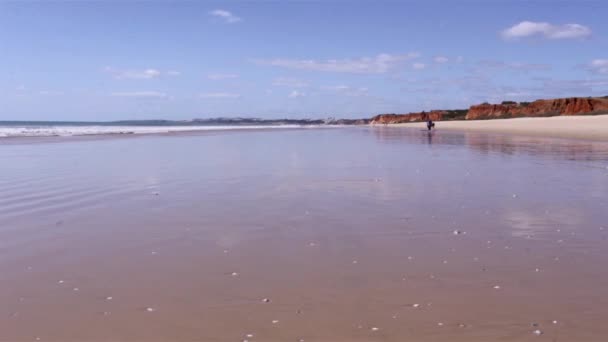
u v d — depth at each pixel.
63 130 63.00
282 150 26.98
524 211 9.20
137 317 4.53
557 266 5.87
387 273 5.69
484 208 9.55
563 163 17.61
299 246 6.92
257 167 17.53
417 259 6.24
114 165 18.38
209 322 4.40
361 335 4.10
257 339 4.05
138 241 7.27
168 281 5.50
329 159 20.75
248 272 5.79
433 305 4.72
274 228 8.02
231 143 34.59
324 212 9.31
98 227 8.20
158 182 13.69
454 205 9.90
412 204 10.05
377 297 4.95
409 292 5.08
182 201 10.62
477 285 5.25
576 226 7.96
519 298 4.86
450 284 5.29
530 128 54.03
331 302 4.83
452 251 6.59
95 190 12.31
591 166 16.53
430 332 4.14
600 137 34.72
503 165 17.27
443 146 29.11
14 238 7.52
